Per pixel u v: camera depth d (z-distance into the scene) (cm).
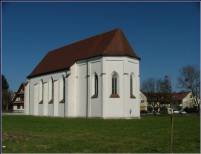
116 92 6322
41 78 8250
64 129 3488
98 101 6384
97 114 6394
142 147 2023
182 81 10400
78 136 2686
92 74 6612
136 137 2620
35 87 8456
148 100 12125
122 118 6203
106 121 5241
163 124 4434
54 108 7431
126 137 2617
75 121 5231
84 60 6844
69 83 7000
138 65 6569
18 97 12812
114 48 6394
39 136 2641
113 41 6481
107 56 6334
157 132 3108
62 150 1902
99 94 6372
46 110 7862
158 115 8625
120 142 2270
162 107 11462
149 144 2162
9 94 13050
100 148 1978
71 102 6994
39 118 6369
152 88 12269
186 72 10369
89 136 2688
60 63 7719
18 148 1955
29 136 2619
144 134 2880
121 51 6350
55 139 2427
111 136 2694
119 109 6272
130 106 6341
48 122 4938
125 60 6319
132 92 6444
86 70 6781
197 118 6419
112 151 1878
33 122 4928
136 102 6462
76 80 7050
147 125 4212
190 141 2344
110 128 3653
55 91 7444
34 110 8369
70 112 6969
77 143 2198
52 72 7738
